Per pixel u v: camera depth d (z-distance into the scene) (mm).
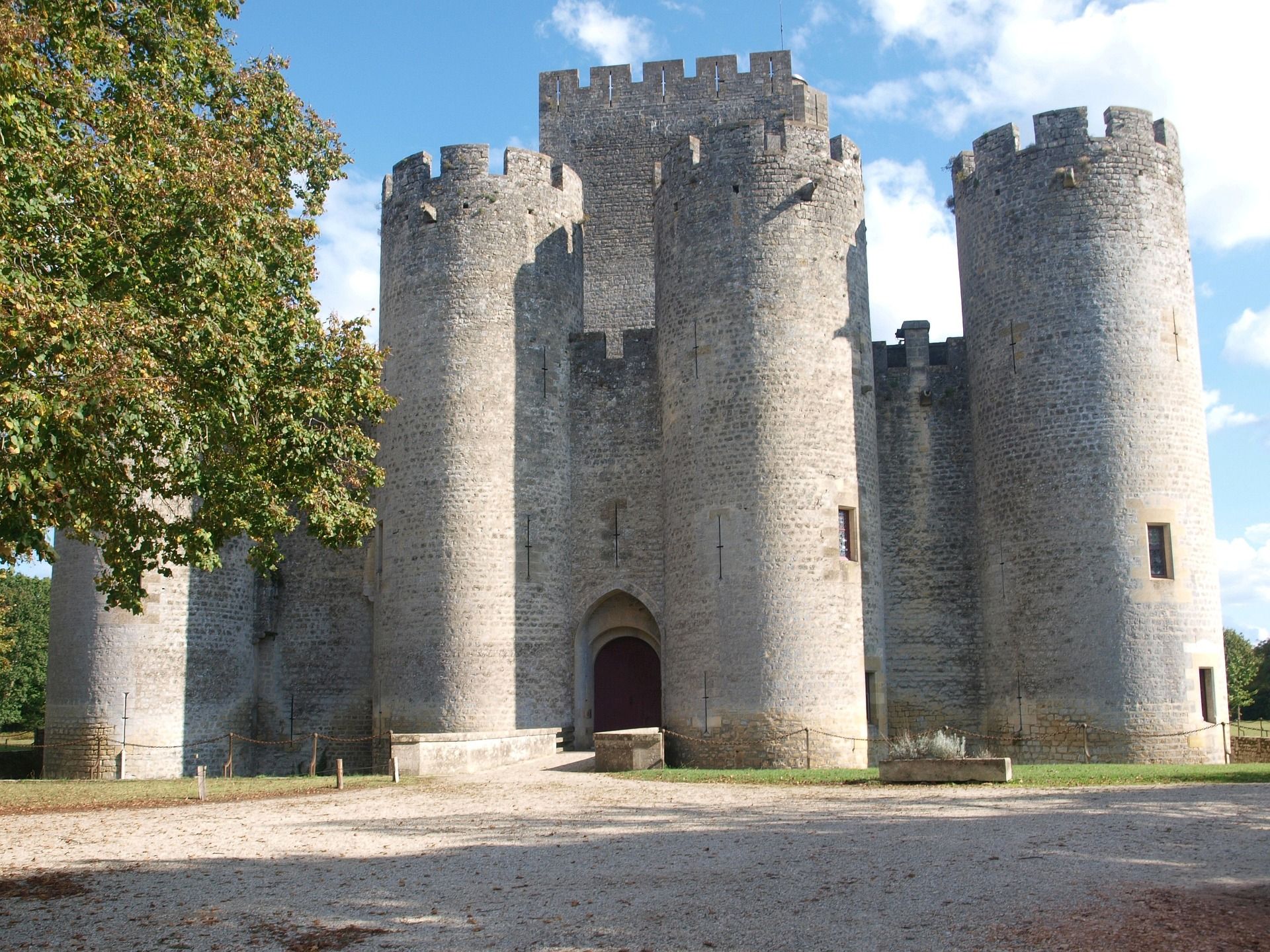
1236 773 19562
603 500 30859
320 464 20453
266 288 20156
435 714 28328
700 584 27016
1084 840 12461
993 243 28984
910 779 19344
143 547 19641
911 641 30125
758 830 14141
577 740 30016
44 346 14766
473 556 28969
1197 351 27859
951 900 9938
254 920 10148
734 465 27000
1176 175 28422
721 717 26062
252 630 32156
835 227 28422
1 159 14875
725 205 28188
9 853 13656
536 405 30453
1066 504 26859
